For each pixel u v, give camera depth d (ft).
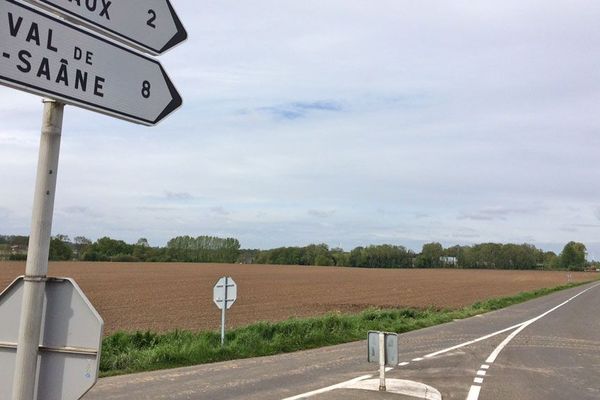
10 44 7.58
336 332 55.11
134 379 31.40
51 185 8.14
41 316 7.96
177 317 83.15
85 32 8.68
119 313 89.04
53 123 8.24
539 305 117.60
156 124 10.03
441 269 515.50
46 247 7.99
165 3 10.31
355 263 537.24
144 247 444.14
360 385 29.84
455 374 34.53
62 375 7.92
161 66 10.18
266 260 523.29
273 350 44.21
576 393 29.86
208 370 34.83
